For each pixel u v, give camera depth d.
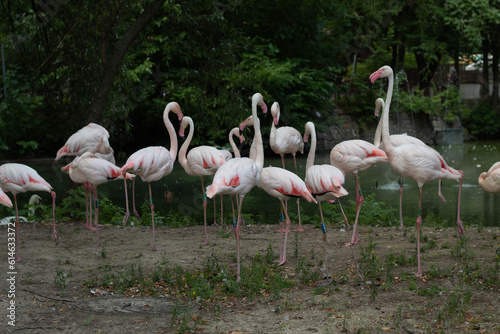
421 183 6.37
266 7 23.58
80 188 10.27
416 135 28.84
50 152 23.62
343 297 5.32
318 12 23.61
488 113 31.83
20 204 12.72
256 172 6.22
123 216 10.33
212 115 13.66
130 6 11.70
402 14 28.52
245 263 6.68
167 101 23.27
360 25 24.28
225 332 4.56
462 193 13.10
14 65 22.86
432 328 4.46
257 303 5.30
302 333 4.49
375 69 29.75
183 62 22.62
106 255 7.16
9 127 22.55
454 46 29.34
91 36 11.49
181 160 8.91
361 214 9.59
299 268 6.18
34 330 4.65
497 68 32.81
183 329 4.51
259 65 21.67
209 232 8.82
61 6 11.37
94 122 11.02
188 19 12.44
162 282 5.97
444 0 27.80
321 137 26.20
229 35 13.07
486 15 26.70
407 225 8.97
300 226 8.75
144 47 20.64
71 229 8.95
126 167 7.11
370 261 6.21
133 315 4.96
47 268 6.52
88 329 4.68
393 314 4.80
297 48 25.11
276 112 8.02
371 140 27.95
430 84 31.58
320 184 5.85
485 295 5.13
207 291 5.46
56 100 13.48
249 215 10.00
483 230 8.20
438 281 5.61
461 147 26.42
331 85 24.62
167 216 10.99
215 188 5.81
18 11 13.27
